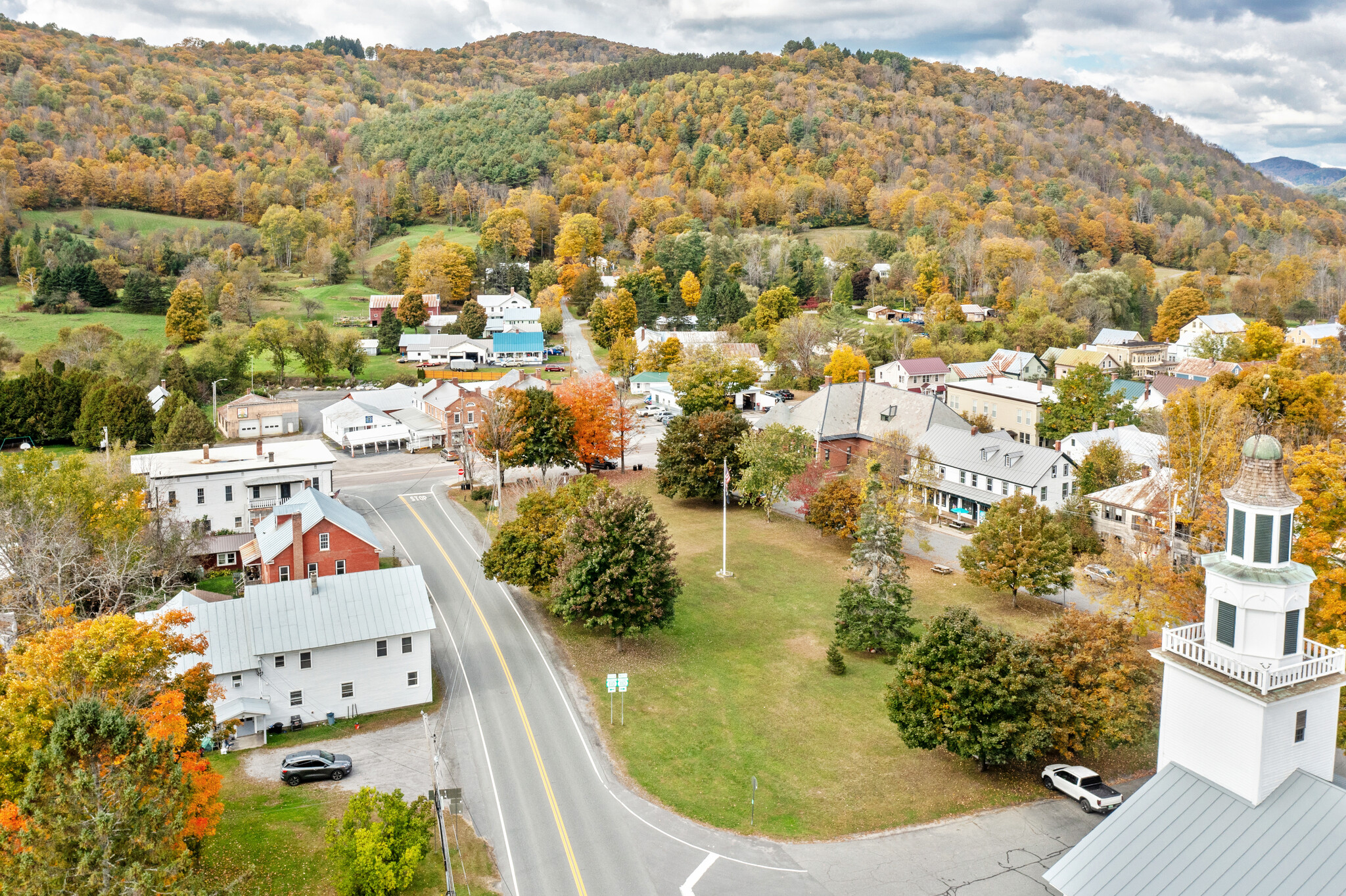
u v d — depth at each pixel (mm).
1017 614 69375
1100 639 46438
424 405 127500
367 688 55719
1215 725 30531
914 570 79250
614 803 45531
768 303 183500
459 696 57562
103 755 29844
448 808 45031
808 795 46031
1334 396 90125
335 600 56938
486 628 67188
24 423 117625
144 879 27281
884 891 37875
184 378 138375
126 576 61406
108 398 115500
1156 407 121250
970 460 92938
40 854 27250
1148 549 62562
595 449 105562
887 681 59469
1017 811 44031
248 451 91500
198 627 54156
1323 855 26906
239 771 48875
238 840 40969
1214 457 63969
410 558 80250
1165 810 30672
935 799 45312
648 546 62688
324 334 154875
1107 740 45875
